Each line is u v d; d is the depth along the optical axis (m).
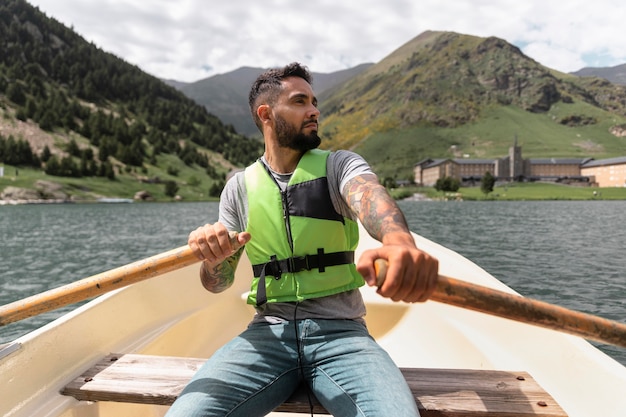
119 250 15.94
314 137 1.74
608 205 75.25
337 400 1.47
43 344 1.84
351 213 1.71
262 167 1.79
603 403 1.82
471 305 1.09
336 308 1.64
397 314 3.67
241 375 1.53
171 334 2.74
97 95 190.50
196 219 38.81
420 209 57.78
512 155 164.00
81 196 114.88
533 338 2.49
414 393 1.60
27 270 11.52
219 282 1.86
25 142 126.62
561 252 13.30
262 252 1.73
